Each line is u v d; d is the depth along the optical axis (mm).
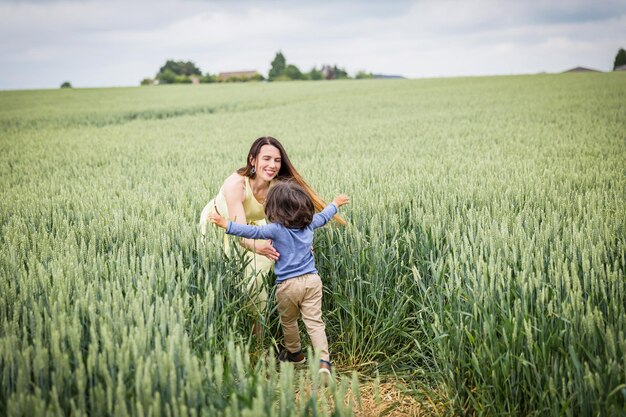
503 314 2576
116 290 2543
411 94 29062
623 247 2996
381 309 3504
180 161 9117
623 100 18297
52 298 2553
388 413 2885
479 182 5438
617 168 6223
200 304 2668
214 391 2109
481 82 36625
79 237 3898
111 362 1998
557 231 3428
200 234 3471
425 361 3127
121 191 5820
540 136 10406
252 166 3652
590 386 2146
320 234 3799
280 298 3246
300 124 16656
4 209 5121
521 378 2508
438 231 3465
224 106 27188
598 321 2305
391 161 7445
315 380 1910
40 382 1990
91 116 24031
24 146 13055
